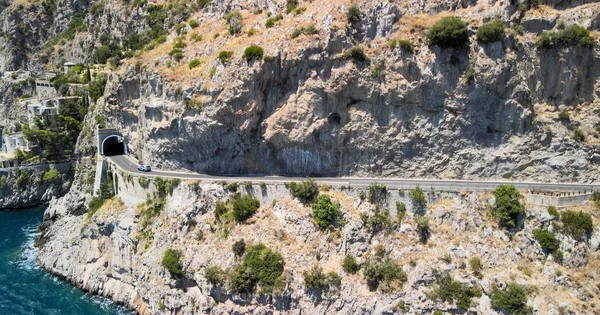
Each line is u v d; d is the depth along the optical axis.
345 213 64.19
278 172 74.19
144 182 75.06
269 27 77.25
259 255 61.25
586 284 55.97
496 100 67.00
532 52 67.00
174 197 71.56
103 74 119.06
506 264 58.59
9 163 112.12
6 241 92.81
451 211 63.09
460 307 55.75
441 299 56.53
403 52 67.62
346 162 71.69
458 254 59.62
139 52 94.31
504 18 67.12
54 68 179.75
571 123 66.81
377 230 63.50
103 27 158.75
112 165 84.94
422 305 56.66
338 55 68.44
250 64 70.25
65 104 120.69
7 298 72.56
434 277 58.28
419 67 67.44
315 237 63.25
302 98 69.88
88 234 77.75
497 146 67.88
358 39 70.06
